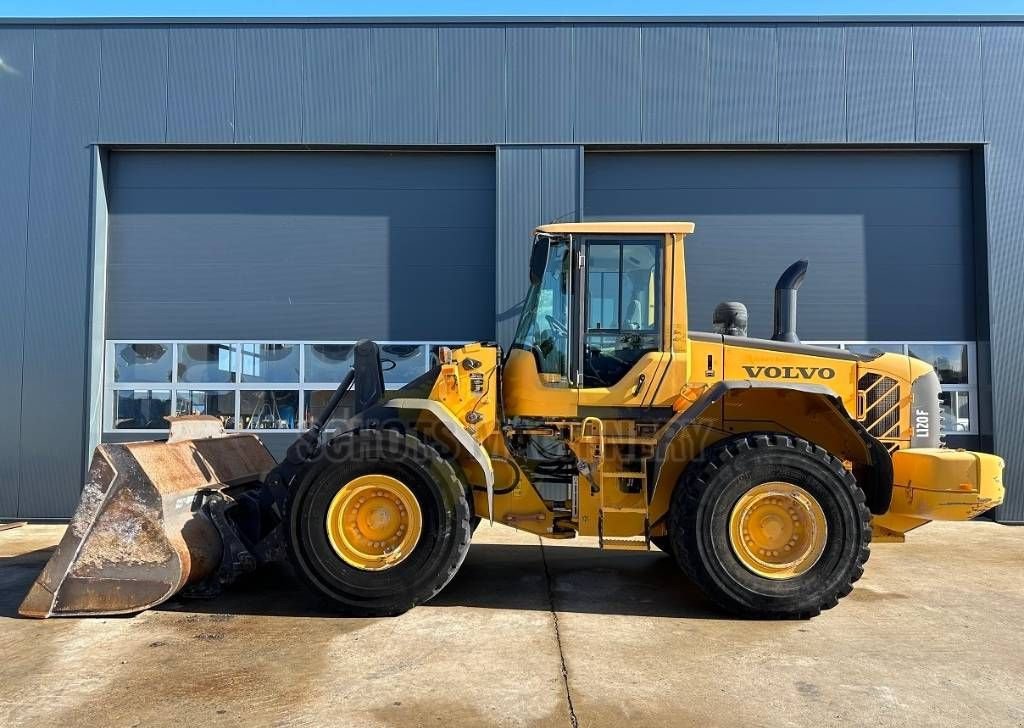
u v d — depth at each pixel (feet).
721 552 12.75
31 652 11.03
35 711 8.97
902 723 8.71
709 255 25.04
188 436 15.80
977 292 24.66
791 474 12.80
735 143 24.39
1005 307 24.02
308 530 12.94
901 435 14.51
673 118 24.41
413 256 25.21
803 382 14.43
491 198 25.16
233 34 24.52
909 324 24.84
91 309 23.95
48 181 24.16
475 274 25.16
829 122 24.32
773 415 14.33
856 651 11.17
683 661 10.69
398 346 25.05
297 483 13.05
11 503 23.58
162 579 12.60
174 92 24.43
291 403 24.95
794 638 11.78
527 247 24.38
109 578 12.72
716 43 24.45
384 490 13.15
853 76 24.32
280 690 9.59
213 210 25.07
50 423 23.76
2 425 23.71
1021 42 24.17
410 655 10.90
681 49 24.44
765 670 10.36
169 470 13.70
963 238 24.89
